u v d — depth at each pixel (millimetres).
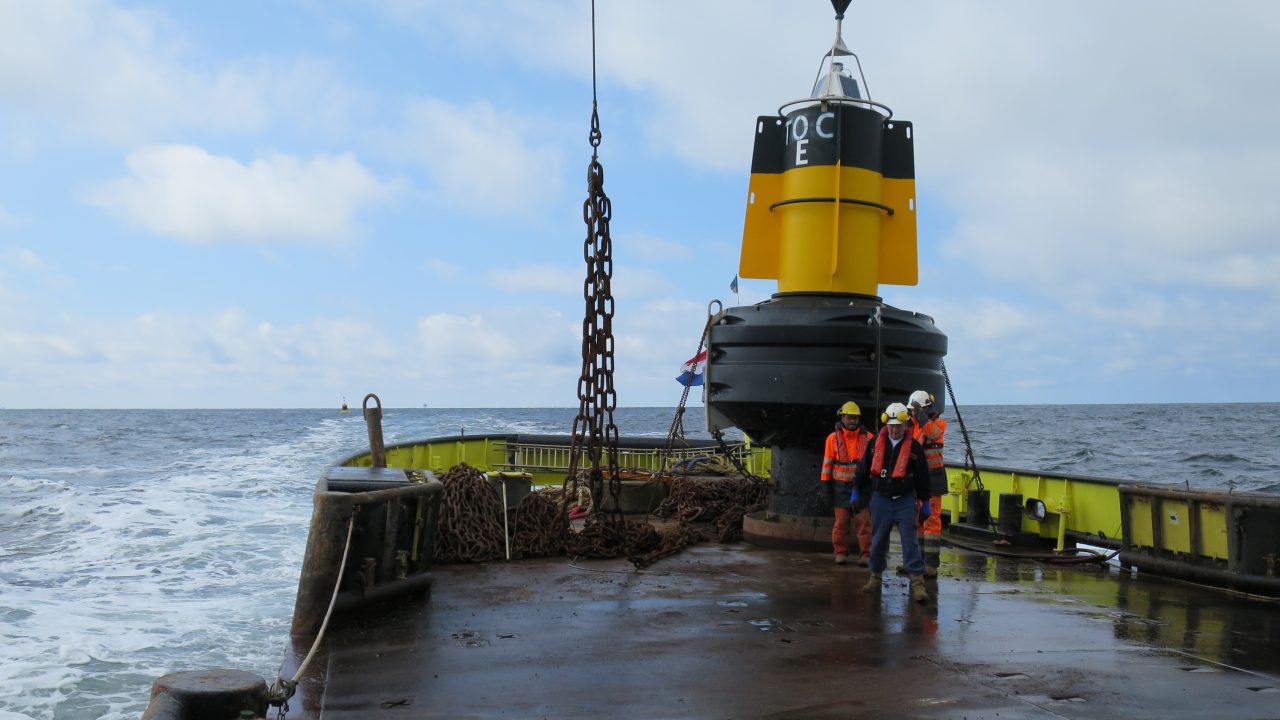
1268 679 5320
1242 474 33625
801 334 9125
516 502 9562
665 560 9117
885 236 10055
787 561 9125
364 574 6680
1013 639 6227
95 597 10516
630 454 15906
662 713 4625
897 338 9164
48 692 7133
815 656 5742
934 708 4746
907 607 7203
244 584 11195
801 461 9961
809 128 9727
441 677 5215
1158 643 6156
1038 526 10805
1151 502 8867
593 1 8734
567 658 5625
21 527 16047
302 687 5027
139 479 25578
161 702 3855
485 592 7539
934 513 8422
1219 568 8148
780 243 10039
